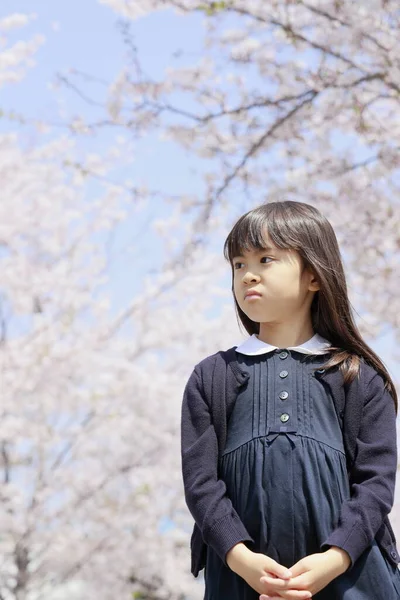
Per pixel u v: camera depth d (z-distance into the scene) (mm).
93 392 7332
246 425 1812
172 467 7582
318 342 1912
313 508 1687
